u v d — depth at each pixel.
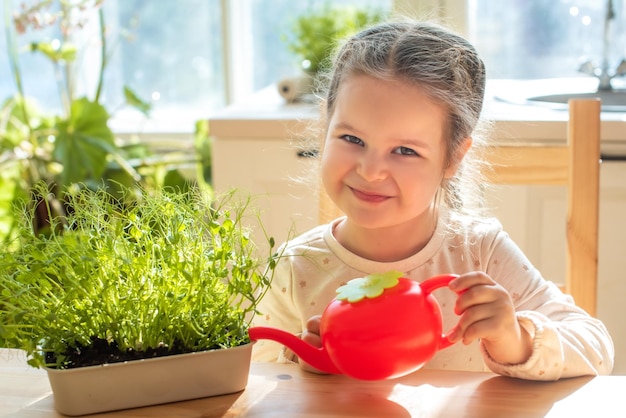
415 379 0.86
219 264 0.82
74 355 0.80
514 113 1.93
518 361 0.87
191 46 2.97
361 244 1.16
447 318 1.15
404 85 0.98
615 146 1.83
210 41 2.95
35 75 3.08
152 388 0.79
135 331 0.80
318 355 0.82
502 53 2.63
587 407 0.79
